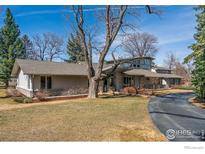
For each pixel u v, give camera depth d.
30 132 6.50
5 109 11.65
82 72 22.78
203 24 13.63
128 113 10.27
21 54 32.78
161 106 13.33
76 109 11.57
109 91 25.38
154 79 36.00
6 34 32.34
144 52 41.06
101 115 9.62
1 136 6.05
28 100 15.96
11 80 32.03
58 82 21.52
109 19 17.59
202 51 13.89
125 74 27.91
